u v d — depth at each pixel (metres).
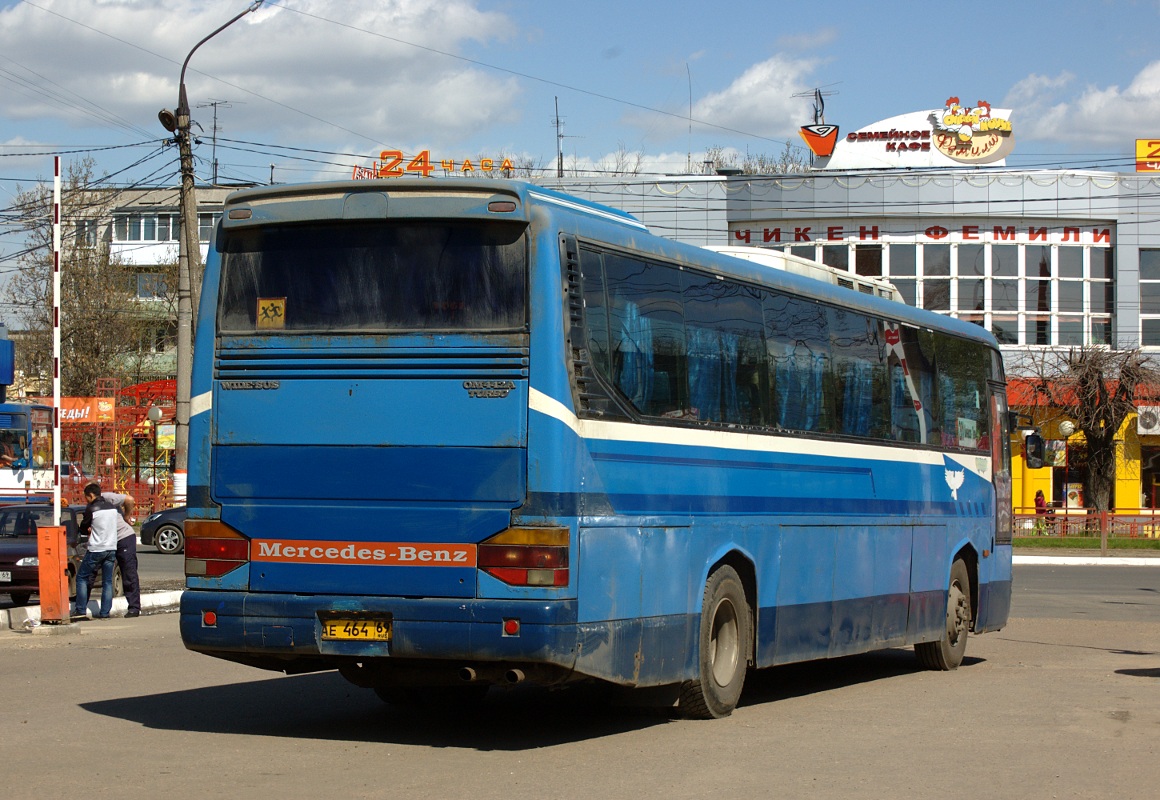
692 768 7.90
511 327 8.22
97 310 52.72
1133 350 41.56
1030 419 43.00
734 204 43.75
